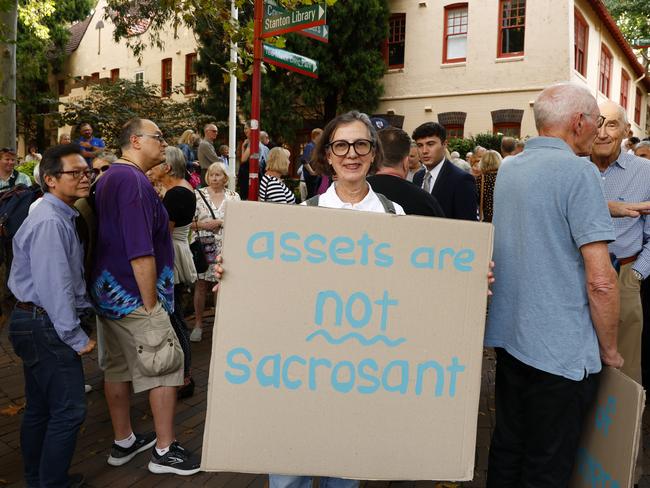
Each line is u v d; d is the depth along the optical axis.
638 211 2.81
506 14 16.16
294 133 17.53
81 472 3.25
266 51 6.10
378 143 2.31
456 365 1.99
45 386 2.79
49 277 2.65
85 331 2.94
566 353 2.10
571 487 2.26
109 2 18.08
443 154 4.21
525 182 2.20
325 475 1.98
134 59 25.33
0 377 4.86
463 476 2.00
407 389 1.98
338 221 1.94
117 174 3.02
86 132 9.33
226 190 5.86
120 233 3.01
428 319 1.97
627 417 1.96
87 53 28.05
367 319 1.96
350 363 1.96
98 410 4.17
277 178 6.67
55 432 2.78
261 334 1.94
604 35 18.86
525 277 2.18
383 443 1.98
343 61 16.66
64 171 2.76
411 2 17.38
